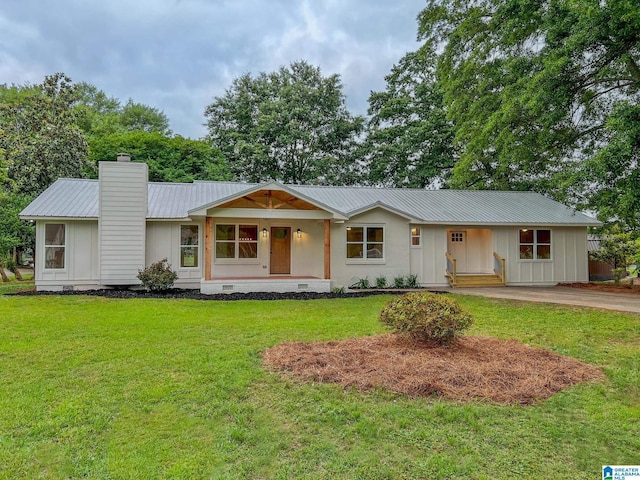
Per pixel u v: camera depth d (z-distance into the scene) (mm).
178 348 5875
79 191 14992
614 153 10969
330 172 29922
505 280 16016
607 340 6629
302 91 29828
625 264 16219
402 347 5691
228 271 14719
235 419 3664
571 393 4332
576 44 12297
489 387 4363
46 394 4176
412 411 3838
